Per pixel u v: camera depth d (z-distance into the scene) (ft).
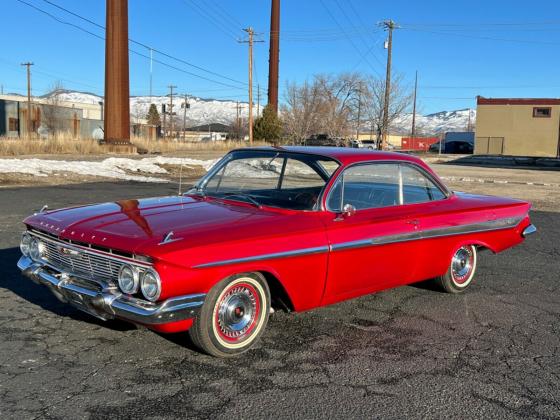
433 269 17.52
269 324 15.26
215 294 12.02
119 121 103.24
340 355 13.29
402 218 15.88
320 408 10.62
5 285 17.74
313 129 182.09
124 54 102.22
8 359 12.21
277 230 13.02
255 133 176.45
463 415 10.61
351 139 180.96
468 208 18.21
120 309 11.39
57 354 12.57
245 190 15.92
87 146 97.09
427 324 15.83
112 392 10.89
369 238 14.80
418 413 10.61
